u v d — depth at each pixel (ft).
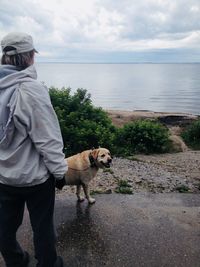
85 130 32.37
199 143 49.78
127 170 26.08
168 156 37.42
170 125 61.41
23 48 9.78
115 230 15.43
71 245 14.11
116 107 174.91
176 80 589.32
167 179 24.26
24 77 9.53
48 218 10.23
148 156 36.78
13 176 9.48
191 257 13.43
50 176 9.90
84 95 36.55
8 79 9.46
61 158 9.59
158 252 13.71
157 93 287.28
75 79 549.54
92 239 14.61
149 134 39.27
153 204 18.72
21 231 15.06
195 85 433.07
